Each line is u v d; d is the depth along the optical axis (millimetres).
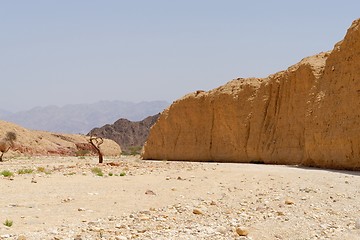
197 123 55875
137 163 42781
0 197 15195
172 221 11508
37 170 29750
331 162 28734
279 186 18297
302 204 13797
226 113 50094
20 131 101938
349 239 9539
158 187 18438
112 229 10336
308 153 32031
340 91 29781
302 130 37125
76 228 10383
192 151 55125
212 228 10609
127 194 16219
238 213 12641
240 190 17359
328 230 10383
